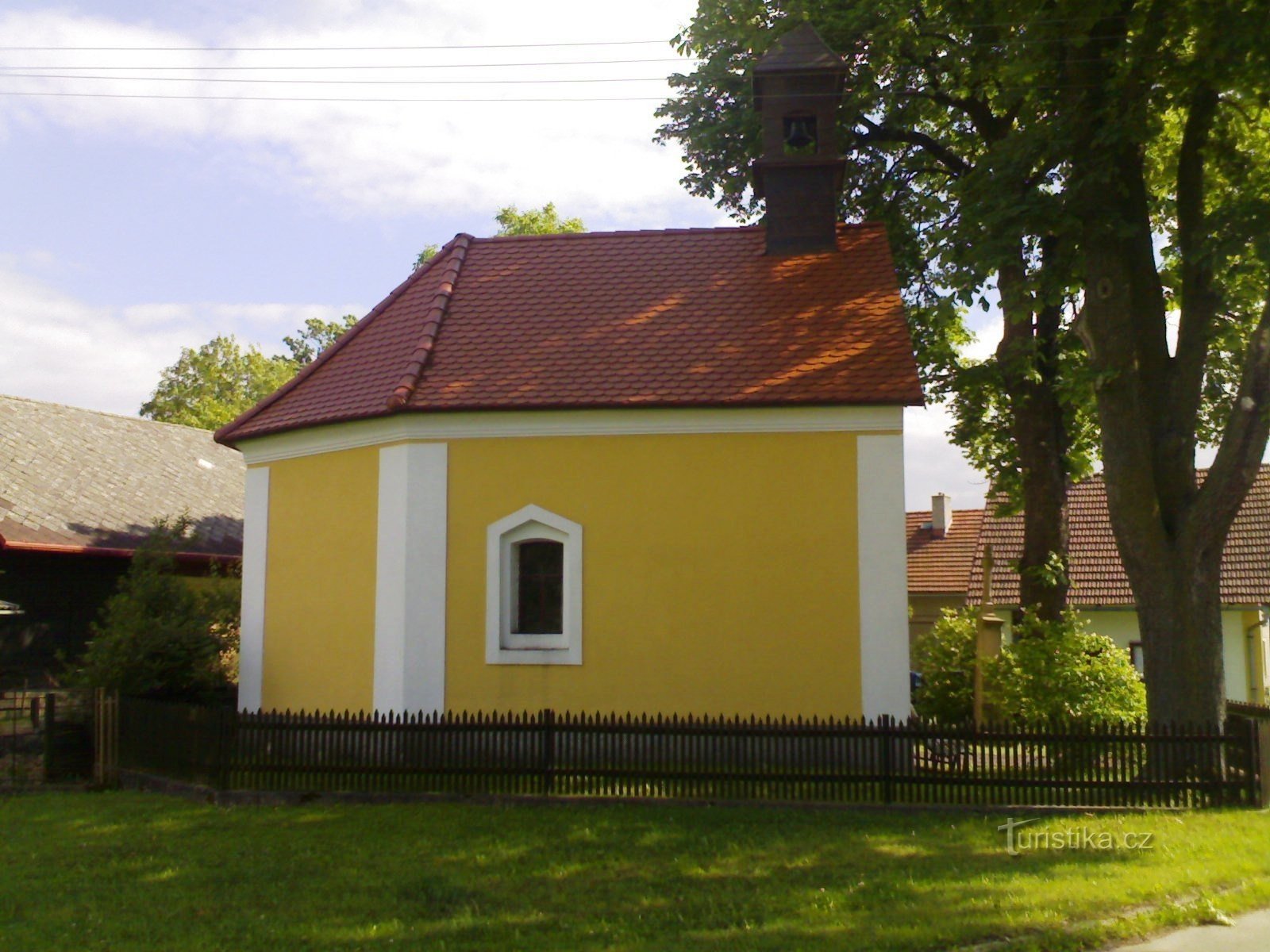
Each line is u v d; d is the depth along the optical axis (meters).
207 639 15.02
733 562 13.34
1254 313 14.32
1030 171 13.06
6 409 22.97
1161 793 10.78
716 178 20.75
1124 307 12.45
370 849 9.53
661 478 13.56
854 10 17.67
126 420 26.28
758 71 16.75
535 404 13.59
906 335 14.14
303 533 14.94
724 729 11.23
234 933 7.36
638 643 13.39
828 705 12.98
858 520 13.18
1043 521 17.52
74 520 19.98
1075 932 7.05
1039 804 10.80
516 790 11.45
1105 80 12.64
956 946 6.84
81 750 13.66
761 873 8.58
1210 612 12.09
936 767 10.97
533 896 8.09
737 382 13.60
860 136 19.56
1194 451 12.62
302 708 14.59
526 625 13.85
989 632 15.11
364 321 16.59
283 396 15.76
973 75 15.23
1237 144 14.17
